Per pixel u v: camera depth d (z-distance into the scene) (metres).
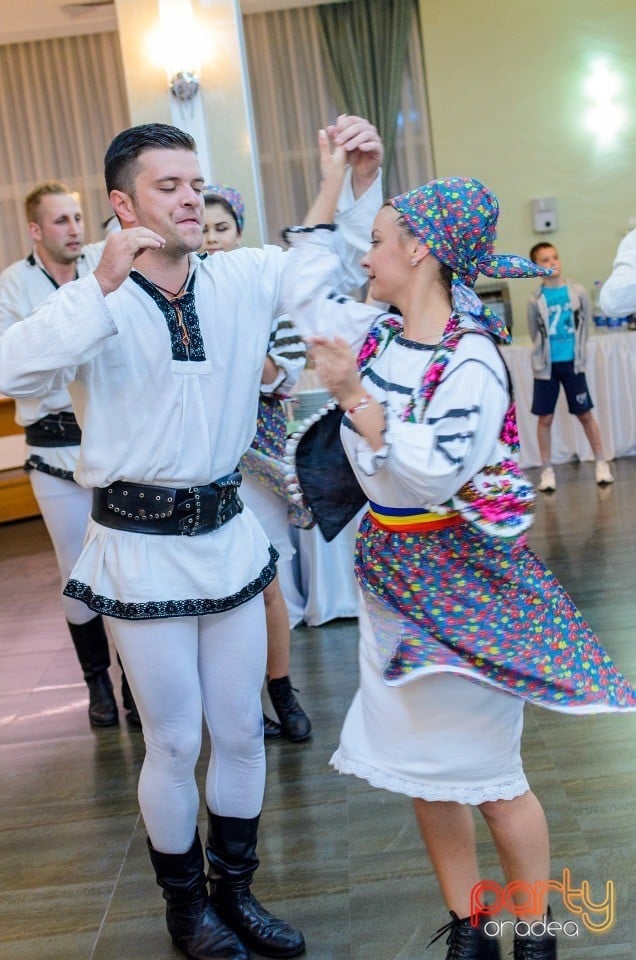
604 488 6.19
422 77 9.49
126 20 5.04
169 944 2.03
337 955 1.92
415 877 2.15
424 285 1.59
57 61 9.46
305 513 1.98
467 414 1.48
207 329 1.77
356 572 1.67
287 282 1.77
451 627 1.58
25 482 7.25
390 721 1.62
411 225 1.55
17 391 1.63
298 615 4.02
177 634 1.81
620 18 9.25
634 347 7.15
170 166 1.69
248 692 1.90
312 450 1.80
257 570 1.90
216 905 2.00
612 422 7.20
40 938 2.10
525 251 9.67
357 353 1.72
